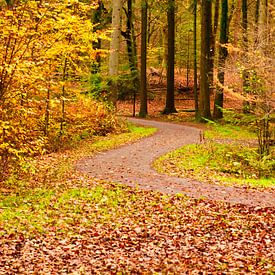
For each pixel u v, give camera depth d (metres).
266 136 19.12
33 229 9.71
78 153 20.27
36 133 16.91
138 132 27.53
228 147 20.75
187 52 51.91
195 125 32.19
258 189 14.13
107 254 8.73
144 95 38.53
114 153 20.30
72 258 8.49
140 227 10.30
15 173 14.23
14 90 12.62
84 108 25.53
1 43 12.38
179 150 21.06
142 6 36.22
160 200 12.34
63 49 13.33
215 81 21.34
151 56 51.16
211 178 15.70
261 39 18.80
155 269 7.93
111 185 13.88
